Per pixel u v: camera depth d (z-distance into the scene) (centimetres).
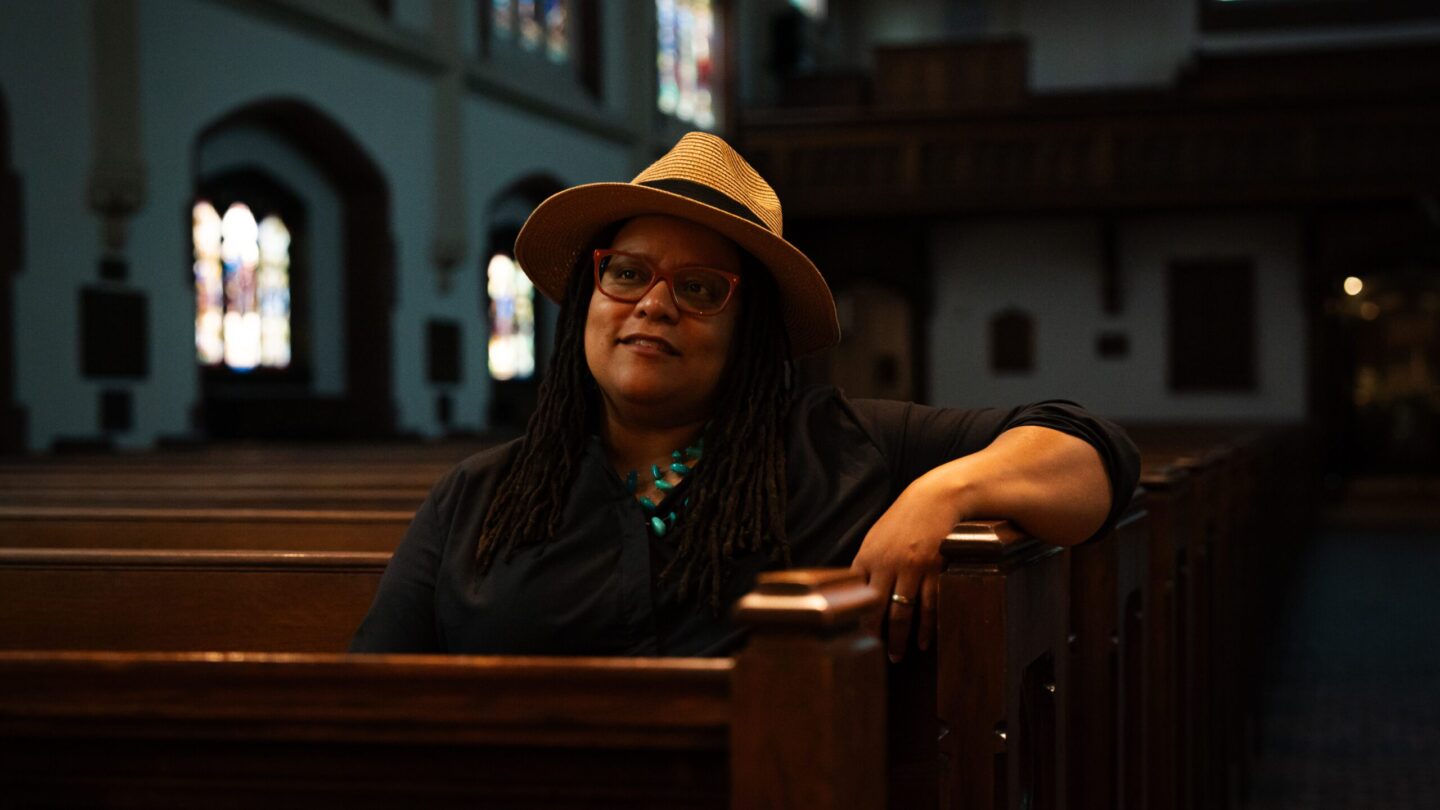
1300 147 1520
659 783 117
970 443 185
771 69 2025
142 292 1043
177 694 121
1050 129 1576
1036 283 1741
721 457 174
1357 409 1792
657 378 173
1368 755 522
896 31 2188
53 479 515
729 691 113
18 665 123
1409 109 1489
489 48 1476
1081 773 224
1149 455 488
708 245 178
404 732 119
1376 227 1631
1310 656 719
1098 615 225
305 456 729
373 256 1327
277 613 240
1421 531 1358
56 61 964
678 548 168
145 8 1027
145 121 1034
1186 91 1677
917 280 1734
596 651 168
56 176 967
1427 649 732
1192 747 354
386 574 182
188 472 561
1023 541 172
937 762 165
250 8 1131
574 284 186
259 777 123
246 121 1223
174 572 244
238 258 1266
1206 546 397
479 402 1491
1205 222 1703
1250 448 596
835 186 1628
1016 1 2073
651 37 1748
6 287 923
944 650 159
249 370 1275
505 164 1496
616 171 1709
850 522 174
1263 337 1692
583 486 172
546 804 119
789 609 109
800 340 195
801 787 108
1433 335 1767
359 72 1273
